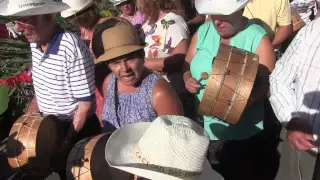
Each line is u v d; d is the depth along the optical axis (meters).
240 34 2.84
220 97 2.62
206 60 2.94
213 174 2.23
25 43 4.29
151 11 3.42
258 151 2.98
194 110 3.44
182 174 1.88
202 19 5.38
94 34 2.36
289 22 3.95
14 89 3.67
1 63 4.18
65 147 2.77
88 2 3.54
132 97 2.39
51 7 2.55
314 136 2.32
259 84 2.83
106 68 2.90
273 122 3.19
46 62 2.67
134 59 2.28
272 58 2.79
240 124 2.91
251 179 2.97
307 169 2.48
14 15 2.47
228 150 2.98
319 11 2.41
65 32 2.65
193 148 1.88
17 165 2.64
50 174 2.86
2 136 3.40
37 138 2.60
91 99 2.73
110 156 2.04
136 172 1.91
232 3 2.71
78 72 2.65
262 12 3.86
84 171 2.26
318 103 2.29
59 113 2.81
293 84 2.44
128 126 2.21
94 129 2.91
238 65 2.63
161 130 1.89
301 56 2.35
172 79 3.48
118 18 2.38
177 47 3.41
